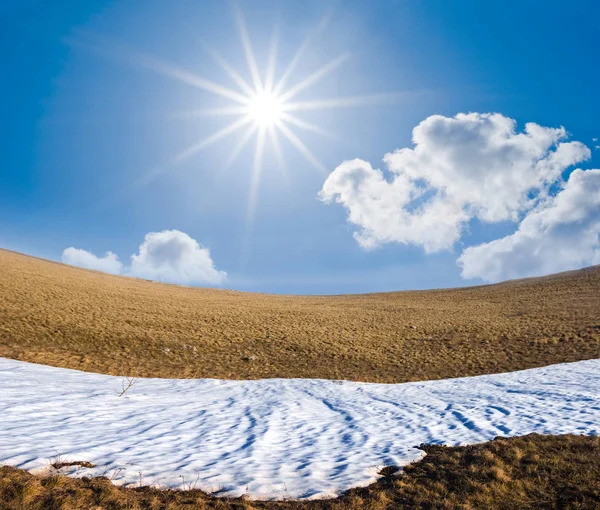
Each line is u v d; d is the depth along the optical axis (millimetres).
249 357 28453
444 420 13016
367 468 8578
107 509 6223
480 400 16062
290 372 26078
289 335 36375
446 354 31406
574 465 8344
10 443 8539
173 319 38469
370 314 52438
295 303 64750
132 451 8961
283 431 11852
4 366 18016
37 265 59562
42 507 6094
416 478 8086
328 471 8406
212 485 7422
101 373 20953
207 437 10781
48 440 9070
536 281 76312
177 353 27328
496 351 30969
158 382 20250
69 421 11195
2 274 43219
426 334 39062
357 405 16297
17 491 6410
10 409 11664
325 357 30109
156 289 66688
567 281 68312
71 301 38469
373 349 33156
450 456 9227
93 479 7180
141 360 24734
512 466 8508
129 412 13250
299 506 6781
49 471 7293
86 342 26281
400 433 11641
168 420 12523
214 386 20312
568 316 40812
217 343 31516
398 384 22281
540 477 7914
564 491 7328
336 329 40969
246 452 9562
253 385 21062
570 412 12758
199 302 54250
